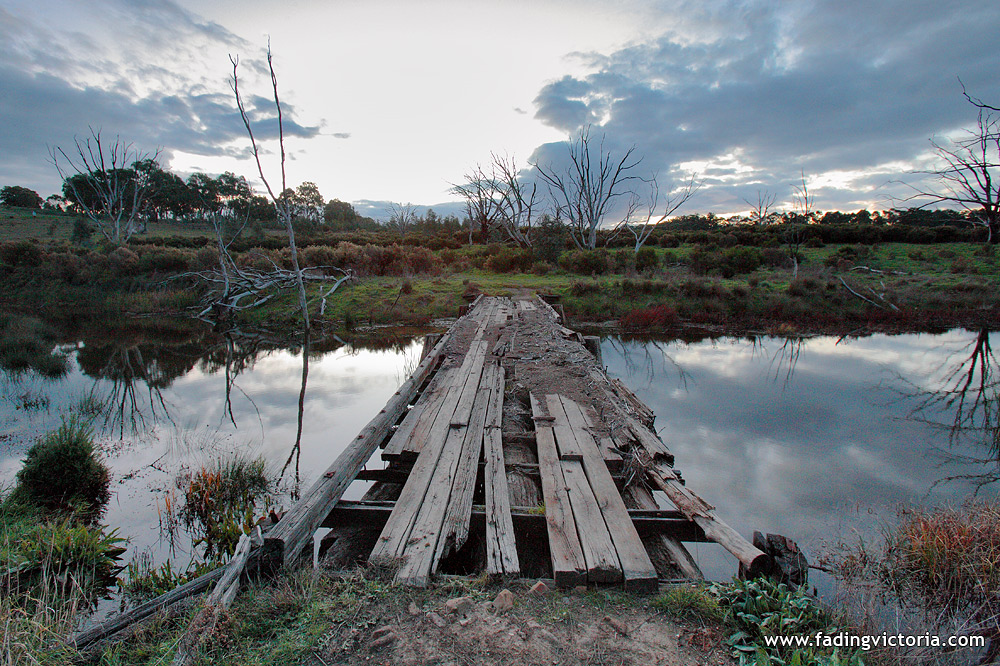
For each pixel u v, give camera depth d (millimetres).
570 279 26141
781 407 9641
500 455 4789
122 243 33469
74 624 3230
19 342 16266
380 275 28109
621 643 2596
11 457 7258
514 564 3139
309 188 86312
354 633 2641
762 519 5449
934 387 11242
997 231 23172
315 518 3641
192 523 5676
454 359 8852
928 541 4316
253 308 22547
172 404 10438
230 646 2553
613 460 4738
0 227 50031
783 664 2439
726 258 27391
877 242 37969
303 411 9906
